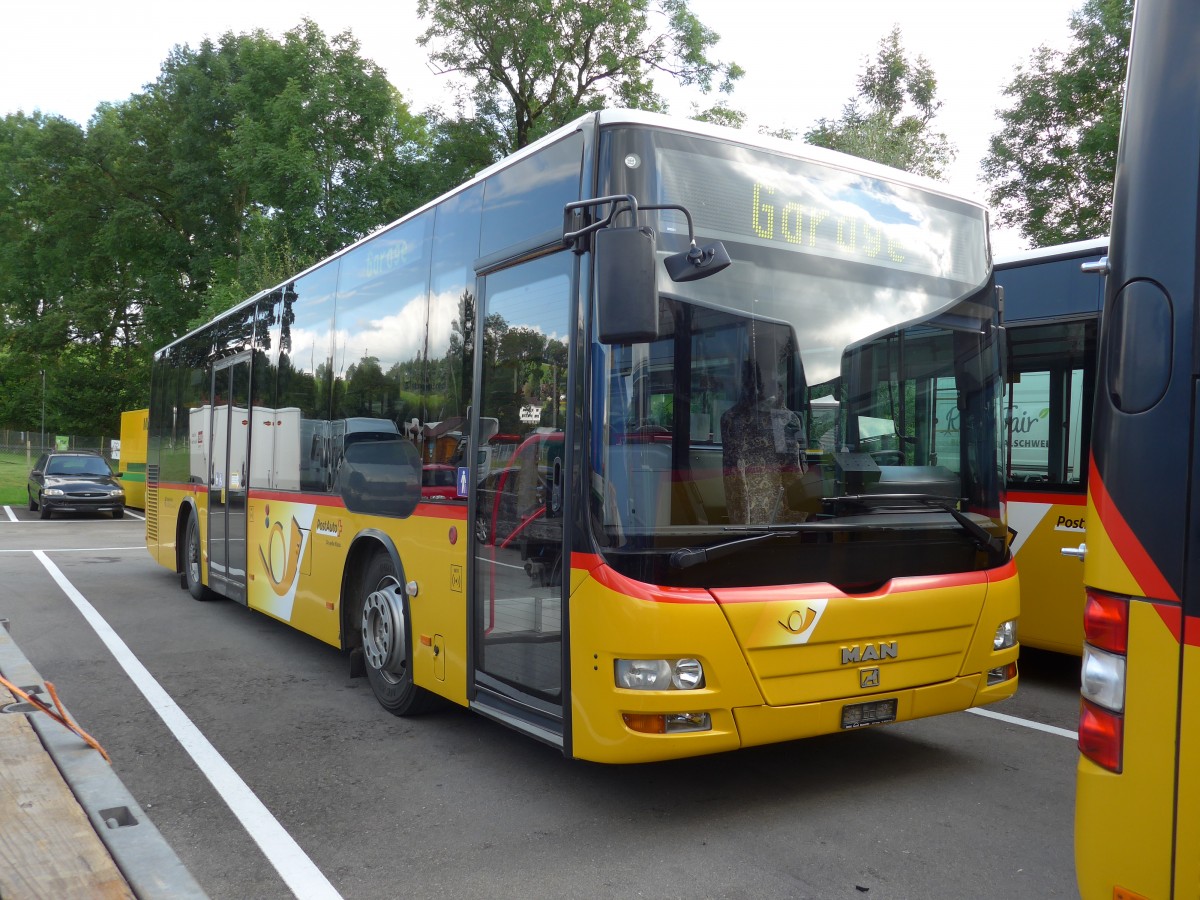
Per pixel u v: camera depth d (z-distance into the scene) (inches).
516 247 195.0
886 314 189.2
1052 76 935.0
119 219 1444.4
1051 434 279.4
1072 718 245.4
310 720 243.8
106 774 122.6
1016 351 290.5
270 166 1072.8
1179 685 90.0
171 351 488.4
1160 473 91.9
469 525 205.8
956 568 188.2
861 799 186.5
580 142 177.2
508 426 194.1
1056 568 275.4
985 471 197.5
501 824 175.3
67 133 1491.1
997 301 206.8
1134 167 96.0
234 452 374.6
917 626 178.5
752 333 174.1
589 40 1062.4
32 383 2434.8
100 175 1499.8
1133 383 94.3
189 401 446.3
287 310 326.3
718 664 158.7
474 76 1093.1
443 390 222.2
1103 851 96.0
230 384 382.6
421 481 228.1
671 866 156.7
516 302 195.2
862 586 175.9
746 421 170.9
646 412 163.8
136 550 682.2
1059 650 274.7
